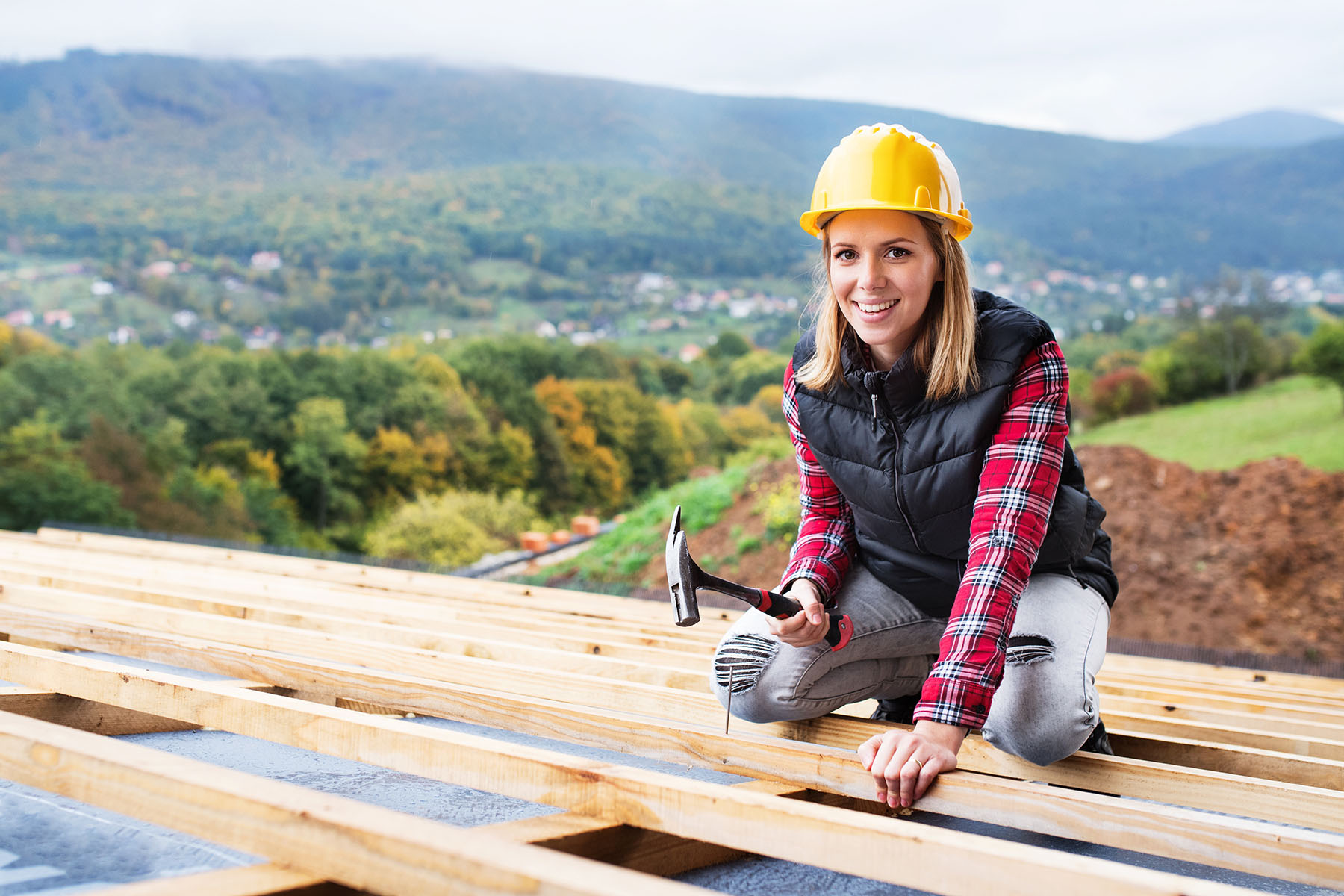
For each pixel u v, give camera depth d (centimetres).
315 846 89
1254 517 1287
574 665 224
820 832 103
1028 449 154
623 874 80
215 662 194
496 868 80
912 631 183
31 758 112
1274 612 1179
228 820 94
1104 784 155
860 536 185
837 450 171
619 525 1667
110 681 157
